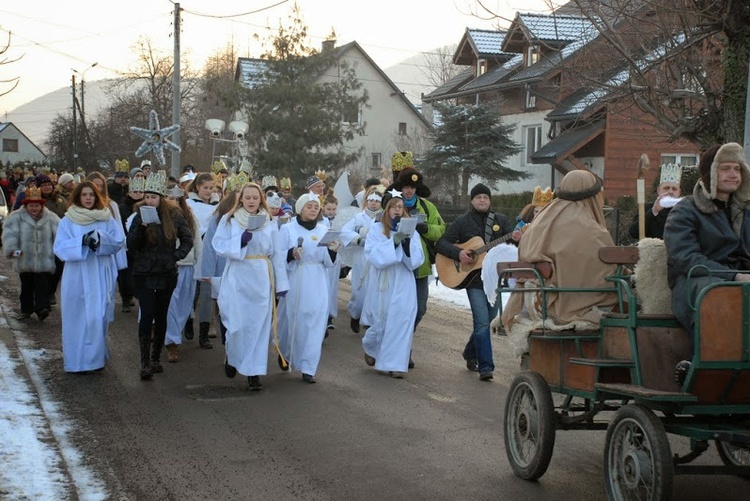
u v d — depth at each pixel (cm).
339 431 780
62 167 6844
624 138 3041
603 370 573
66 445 729
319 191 1402
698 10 1280
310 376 988
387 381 991
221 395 918
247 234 938
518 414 659
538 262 617
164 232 981
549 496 612
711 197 547
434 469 673
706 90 1347
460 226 1022
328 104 4075
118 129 7306
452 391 941
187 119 7606
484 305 998
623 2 1391
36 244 1315
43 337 1213
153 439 752
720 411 526
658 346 541
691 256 528
